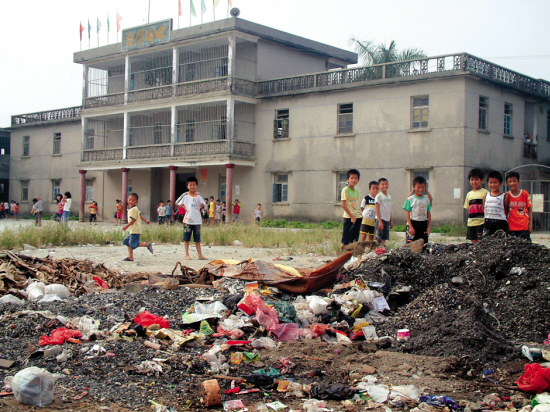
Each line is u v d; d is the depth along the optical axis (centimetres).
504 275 673
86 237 1716
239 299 631
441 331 550
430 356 521
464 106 2280
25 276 796
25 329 538
